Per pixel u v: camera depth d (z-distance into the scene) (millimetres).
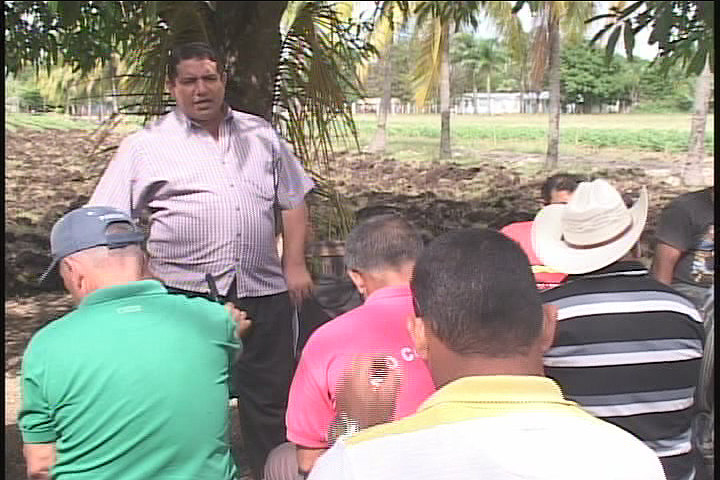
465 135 36188
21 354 6551
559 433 1397
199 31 6371
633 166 24500
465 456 1371
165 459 2182
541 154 29219
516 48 24344
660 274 4215
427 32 22141
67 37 8219
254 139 3758
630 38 6531
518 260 1546
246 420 3871
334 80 6715
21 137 21344
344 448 1438
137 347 2180
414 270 1598
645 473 1388
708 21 6223
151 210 3656
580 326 2332
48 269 2400
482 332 1473
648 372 2330
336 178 20578
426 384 2320
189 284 3643
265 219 3748
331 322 2461
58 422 2180
